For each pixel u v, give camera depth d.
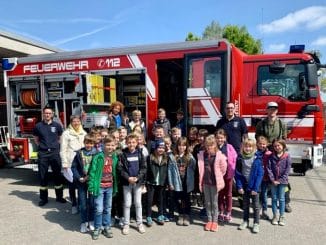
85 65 7.39
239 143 5.64
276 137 5.68
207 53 6.43
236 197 6.41
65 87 7.67
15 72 8.11
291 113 6.72
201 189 4.99
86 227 4.86
